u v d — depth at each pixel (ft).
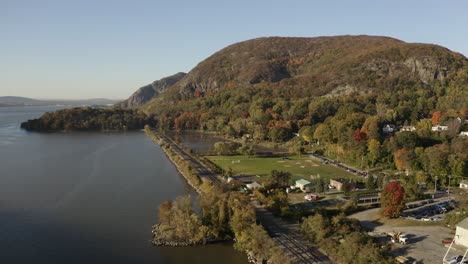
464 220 278.67
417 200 391.04
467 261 243.60
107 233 318.65
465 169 449.89
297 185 442.09
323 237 271.90
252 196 402.72
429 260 250.57
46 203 396.78
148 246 293.84
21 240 305.53
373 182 435.94
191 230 301.02
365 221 328.29
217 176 519.19
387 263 227.81
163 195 430.20
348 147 627.87
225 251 285.64
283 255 253.65
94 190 449.06
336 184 443.32
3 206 386.32
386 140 599.98
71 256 277.85
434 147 513.45
